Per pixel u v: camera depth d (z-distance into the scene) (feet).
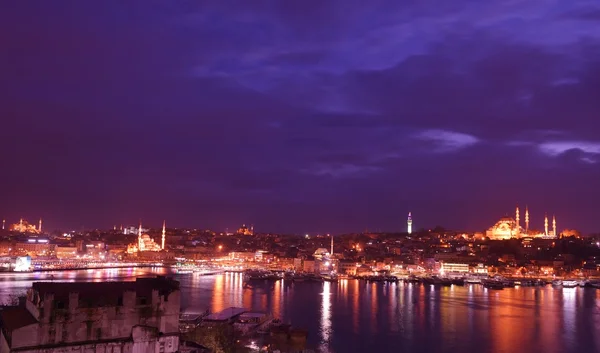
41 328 247.91
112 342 261.03
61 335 251.60
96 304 260.21
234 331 508.94
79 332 255.50
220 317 586.86
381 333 615.98
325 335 595.88
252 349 451.53
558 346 568.00
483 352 531.50
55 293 256.73
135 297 268.41
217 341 398.01
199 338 389.80
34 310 257.34
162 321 273.33
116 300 264.72
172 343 274.57
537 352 539.29
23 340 244.22
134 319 267.59
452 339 589.32
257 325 579.48
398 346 549.95
